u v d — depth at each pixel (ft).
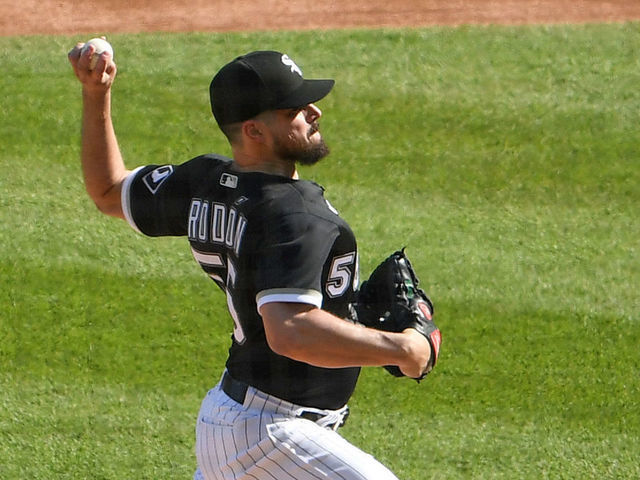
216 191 35.60
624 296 69.00
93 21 105.40
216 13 107.14
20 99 91.40
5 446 55.06
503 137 86.63
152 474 53.36
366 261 71.87
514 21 104.63
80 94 92.43
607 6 107.65
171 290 68.95
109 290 68.74
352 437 55.98
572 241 74.84
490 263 72.18
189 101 91.40
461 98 92.07
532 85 94.02
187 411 58.18
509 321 66.23
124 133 86.58
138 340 64.23
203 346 63.87
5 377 60.75
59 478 52.95
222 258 35.50
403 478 53.11
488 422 57.52
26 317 65.92
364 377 60.70
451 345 63.87
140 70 95.86
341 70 96.17
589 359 63.00
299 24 104.63
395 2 108.88
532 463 54.39
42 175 81.41
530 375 61.52
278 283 31.48
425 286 69.46
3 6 108.17
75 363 62.13
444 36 101.60
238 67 34.37
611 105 90.89
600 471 53.88
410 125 88.12
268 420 36.04
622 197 79.87
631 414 58.29
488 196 79.92
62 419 57.31
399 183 81.25
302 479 35.83
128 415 57.77
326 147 36.37
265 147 35.09
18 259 71.41
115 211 39.91
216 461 37.17
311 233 32.42
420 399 59.21
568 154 84.74
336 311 35.37
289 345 31.12
